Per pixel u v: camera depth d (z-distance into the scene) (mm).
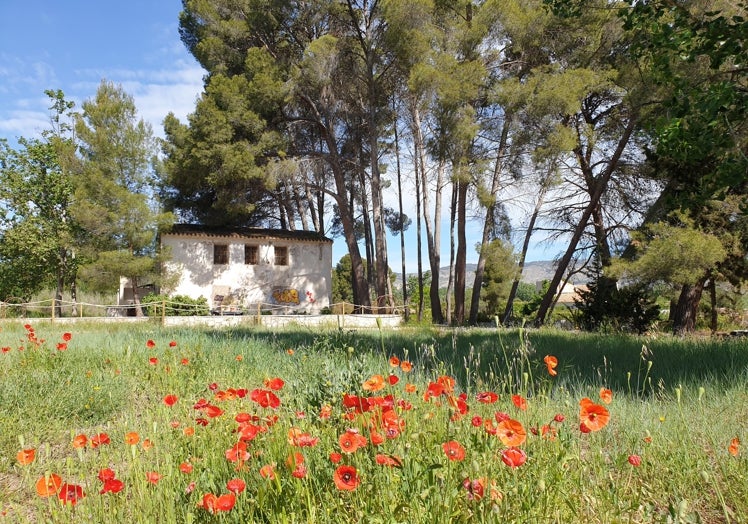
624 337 10695
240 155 22609
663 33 6828
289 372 6055
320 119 27047
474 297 23672
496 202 23453
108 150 22016
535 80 19453
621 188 20812
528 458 2369
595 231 22078
